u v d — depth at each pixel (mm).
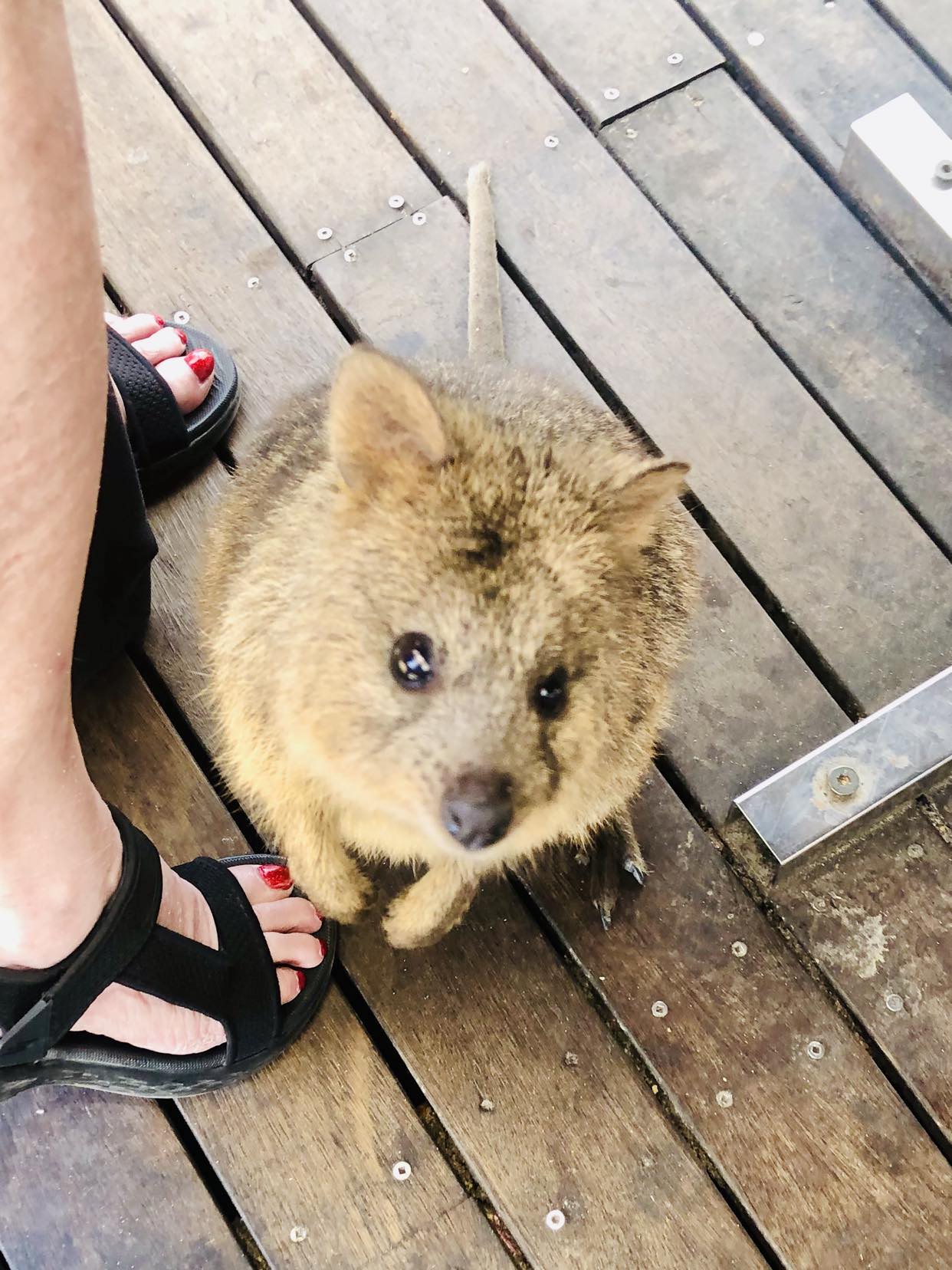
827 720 793
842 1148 698
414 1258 678
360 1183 688
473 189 885
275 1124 696
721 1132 701
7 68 377
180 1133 702
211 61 954
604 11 985
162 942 607
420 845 648
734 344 892
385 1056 727
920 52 987
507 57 969
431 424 538
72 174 414
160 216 905
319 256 906
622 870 747
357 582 553
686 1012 724
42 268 413
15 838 516
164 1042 658
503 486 562
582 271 912
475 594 541
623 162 948
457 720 542
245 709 623
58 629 475
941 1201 689
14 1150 689
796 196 939
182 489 838
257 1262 682
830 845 755
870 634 816
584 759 589
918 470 863
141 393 778
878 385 885
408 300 898
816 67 977
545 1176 690
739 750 785
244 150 932
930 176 892
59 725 506
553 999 726
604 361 887
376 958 731
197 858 689
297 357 876
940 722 759
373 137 940
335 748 573
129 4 960
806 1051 717
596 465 592
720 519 843
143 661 796
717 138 955
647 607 626
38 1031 572
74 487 451
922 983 731
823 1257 679
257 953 663
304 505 593
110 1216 682
